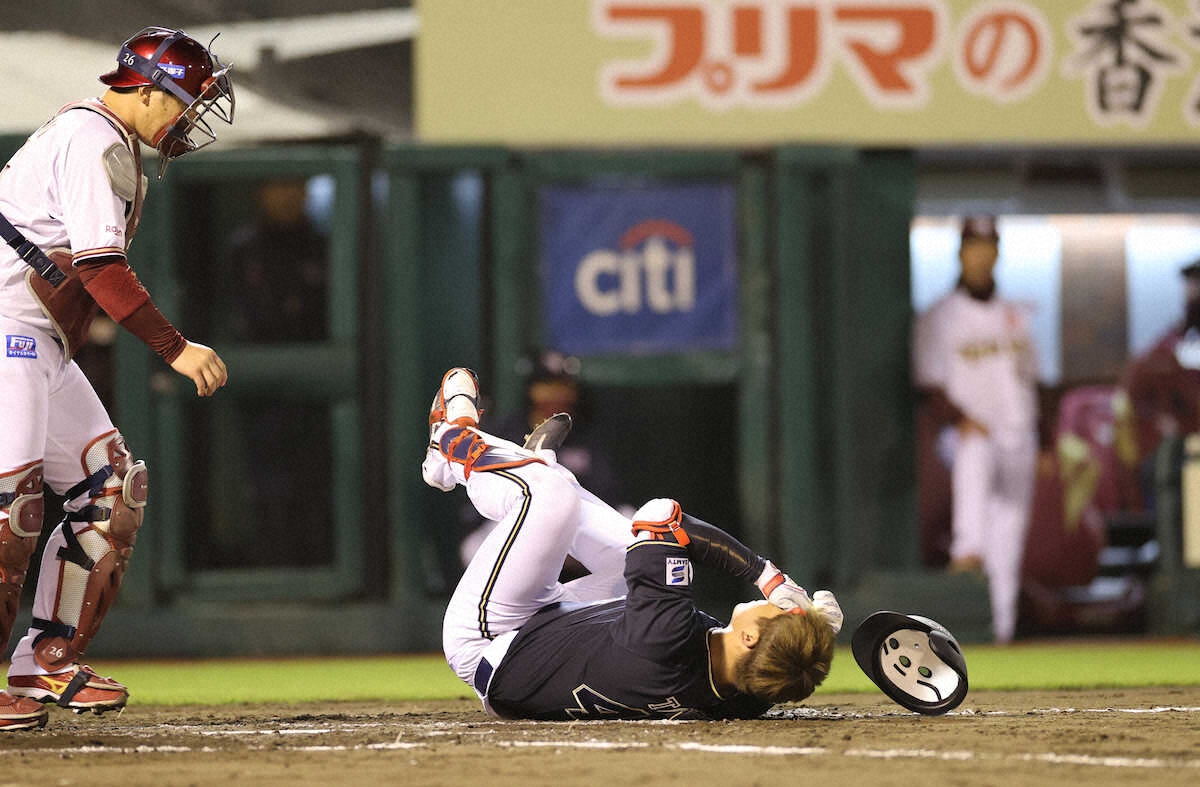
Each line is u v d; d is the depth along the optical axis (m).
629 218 32.00
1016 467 33.44
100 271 13.15
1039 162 34.03
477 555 14.02
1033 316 36.88
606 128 31.70
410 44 31.59
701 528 13.20
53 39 31.03
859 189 32.28
